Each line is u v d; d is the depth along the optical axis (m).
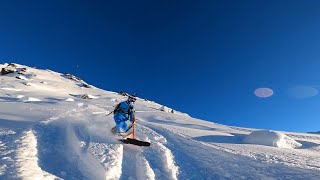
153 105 43.44
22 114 13.23
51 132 9.97
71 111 16.27
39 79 53.12
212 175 7.97
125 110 10.80
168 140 11.76
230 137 14.05
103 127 12.16
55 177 6.03
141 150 9.47
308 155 10.70
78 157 7.72
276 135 13.27
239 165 8.70
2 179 5.20
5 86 38.25
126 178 7.02
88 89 52.19
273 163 8.75
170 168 8.07
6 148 7.12
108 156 8.01
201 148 10.68
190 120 23.95
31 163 6.43
